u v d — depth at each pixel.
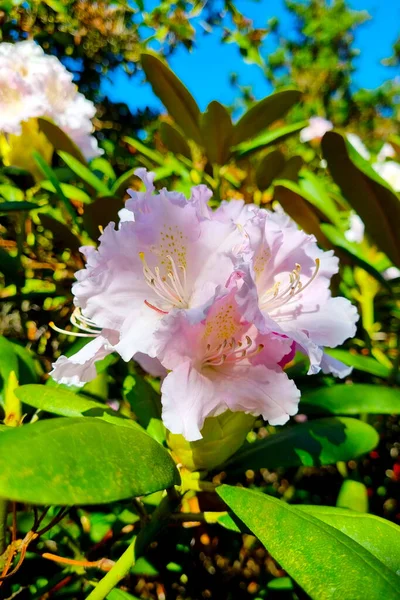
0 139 0.36
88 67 0.64
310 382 0.33
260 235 0.19
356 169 0.29
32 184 0.36
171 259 0.18
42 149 0.36
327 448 0.23
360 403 0.25
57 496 0.12
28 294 0.36
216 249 0.18
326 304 0.21
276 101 0.36
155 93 0.37
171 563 0.30
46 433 0.13
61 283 0.40
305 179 0.40
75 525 0.29
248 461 0.22
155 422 0.24
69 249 0.39
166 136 0.42
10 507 0.21
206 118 0.36
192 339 0.18
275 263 0.20
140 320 0.18
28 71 0.36
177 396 0.17
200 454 0.19
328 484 0.40
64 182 0.39
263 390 0.18
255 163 0.51
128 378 0.26
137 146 0.42
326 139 0.28
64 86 0.37
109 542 0.27
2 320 0.41
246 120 0.37
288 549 0.14
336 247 0.35
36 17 0.57
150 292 0.19
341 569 0.13
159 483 0.15
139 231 0.18
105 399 0.28
